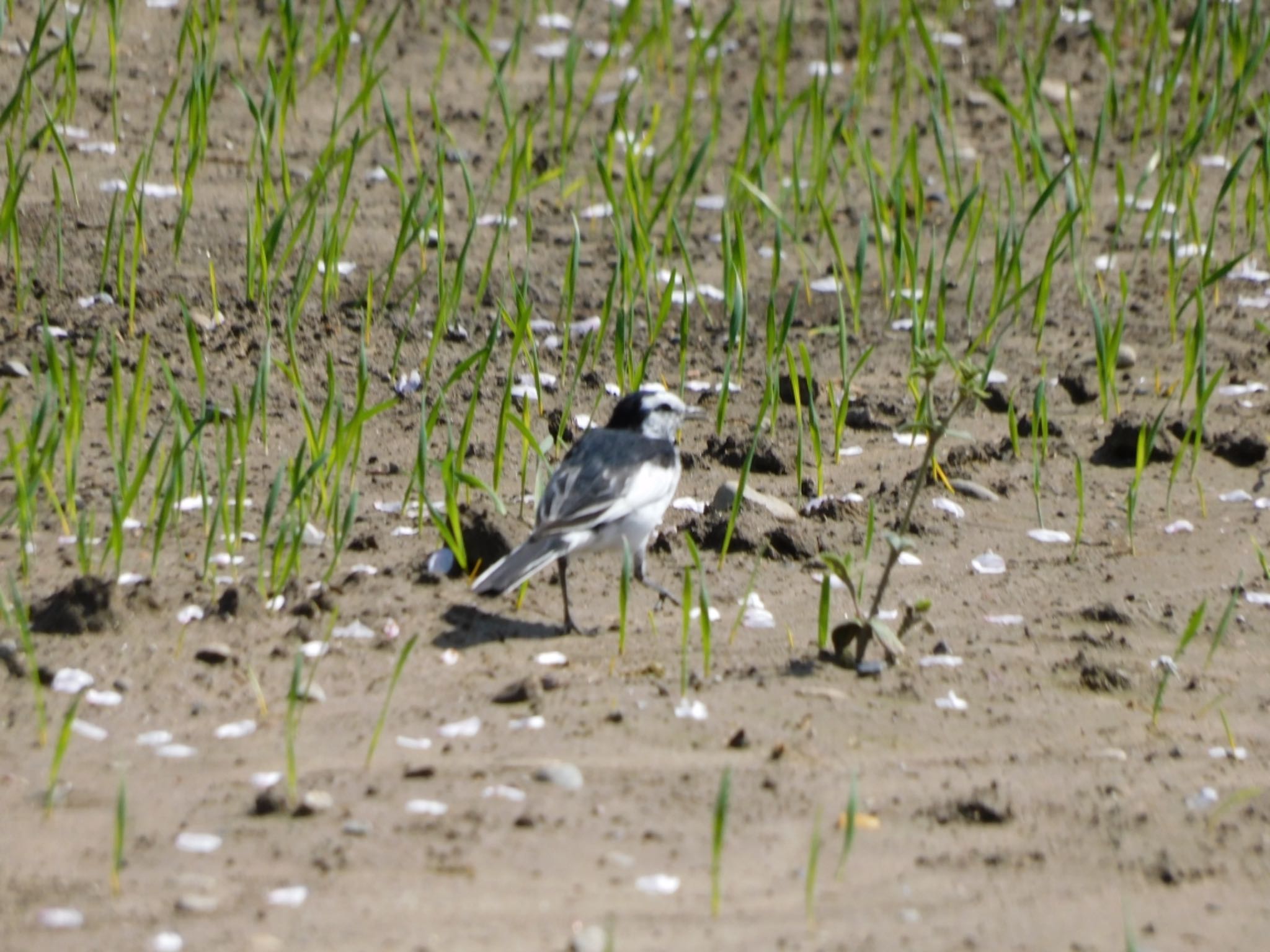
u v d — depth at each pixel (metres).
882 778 8.91
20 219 16.23
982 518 12.88
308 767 8.79
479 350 15.16
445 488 11.88
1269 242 17.08
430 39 21.44
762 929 7.38
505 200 18.05
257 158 18.28
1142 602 11.44
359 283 15.99
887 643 10.20
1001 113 20.80
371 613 10.85
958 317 16.41
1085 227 17.06
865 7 20.95
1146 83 19.62
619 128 19.53
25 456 12.71
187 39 20.50
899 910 7.61
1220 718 9.86
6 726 9.19
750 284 16.89
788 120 20.27
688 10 23.08
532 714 9.55
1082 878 7.98
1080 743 9.47
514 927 7.31
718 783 8.76
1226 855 8.23
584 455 11.30
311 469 11.02
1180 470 13.80
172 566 11.35
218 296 15.45
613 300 15.48
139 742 9.07
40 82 19.02
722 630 10.97
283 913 7.37
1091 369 15.39
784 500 13.07
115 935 7.16
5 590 10.81
